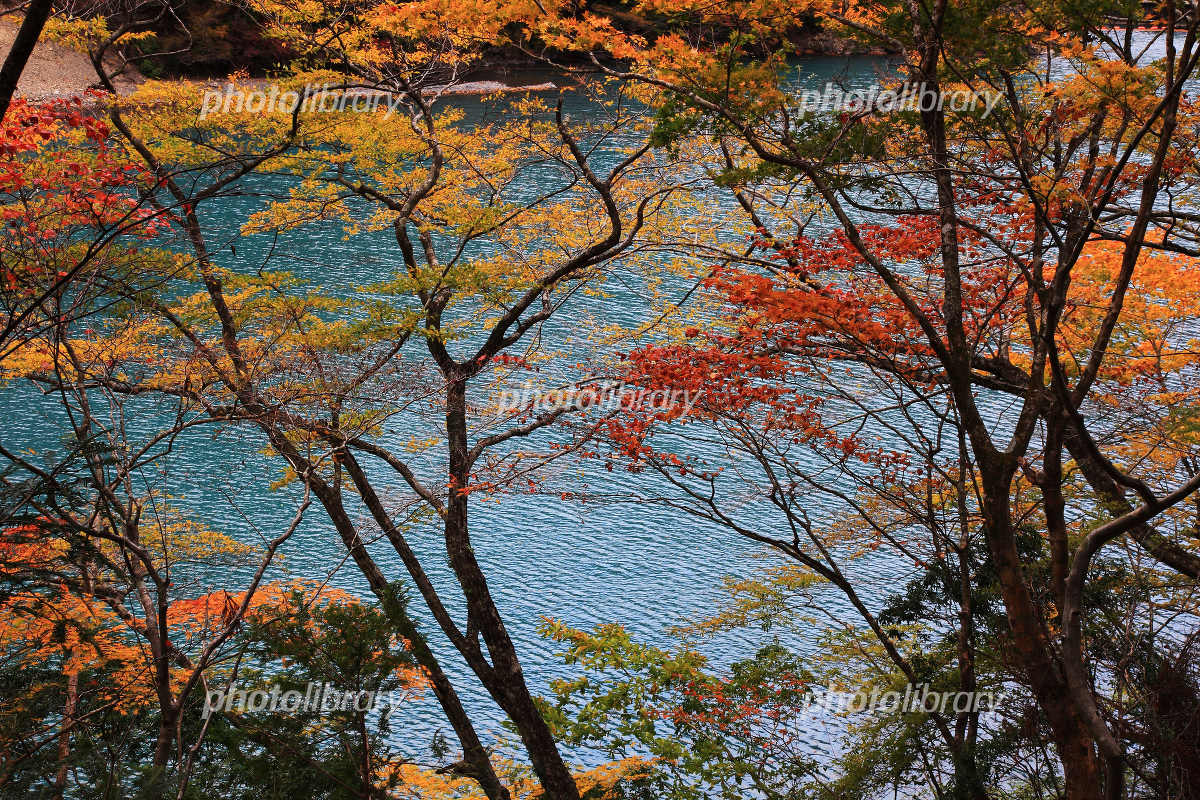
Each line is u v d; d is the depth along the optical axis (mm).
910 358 11742
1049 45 10609
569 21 12086
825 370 17344
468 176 16891
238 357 12711
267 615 10023
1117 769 9031
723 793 12344
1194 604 12820
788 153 10609
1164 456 13578
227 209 41156
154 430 31281
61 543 10289
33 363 12008
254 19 15047
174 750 10570
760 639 23422
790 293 10180
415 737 22031
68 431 30391
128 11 15227
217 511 27844
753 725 13336
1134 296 12797
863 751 12688
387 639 9906
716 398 12094
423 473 29312
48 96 47562
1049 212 10500
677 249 14672
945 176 9781
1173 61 9547
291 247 36469
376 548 29734
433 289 14242
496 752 18406
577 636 13992
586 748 21062
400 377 13781
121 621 12867
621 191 16953
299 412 13180
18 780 8539
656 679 13219
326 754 9445
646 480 31875
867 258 9375
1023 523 12570
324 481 13719
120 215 10820
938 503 15164
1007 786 14180
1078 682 8289
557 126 14828
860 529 14430
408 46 16625
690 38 11688
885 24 10477
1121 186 12102
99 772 8773
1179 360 13250
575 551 29172
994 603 11797
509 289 14617
